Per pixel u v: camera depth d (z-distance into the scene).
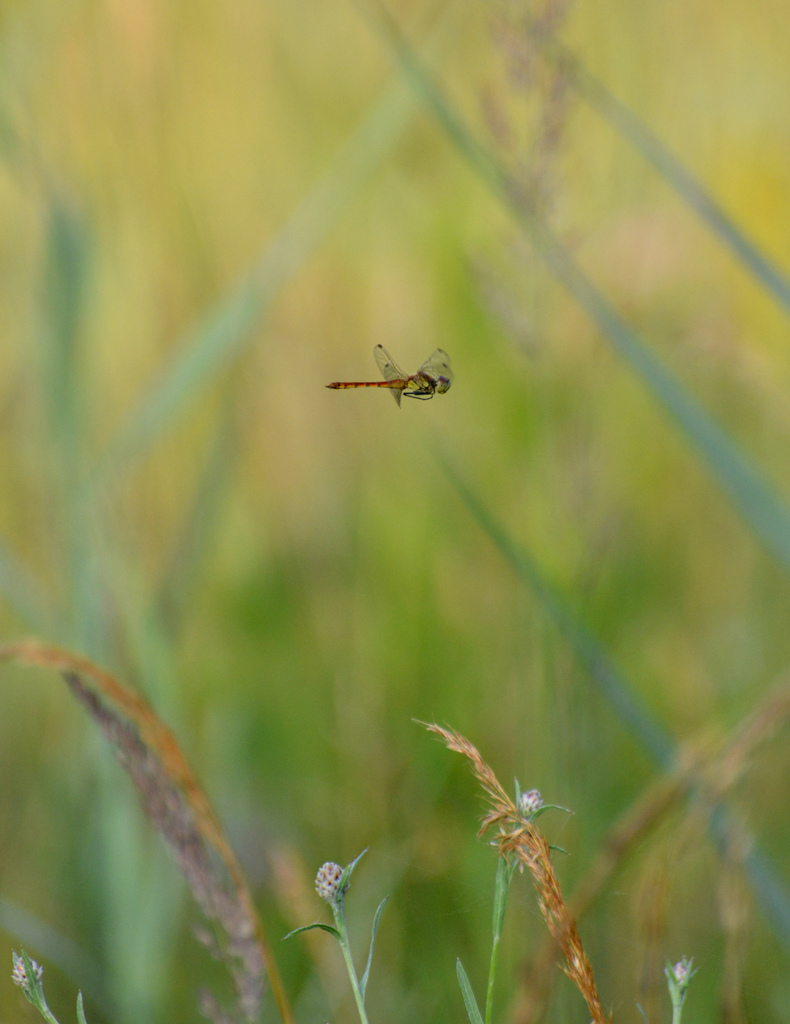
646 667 2.37
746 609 2.40
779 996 2.25
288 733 2.36
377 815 2.33
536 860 1.89
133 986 2.27
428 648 2.38
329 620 2.41
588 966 1.90
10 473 2.38
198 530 2.35
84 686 2.18
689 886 2.27
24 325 2.37
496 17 2.30
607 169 2.44
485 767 1.89
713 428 2.27
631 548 2.39
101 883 2.28
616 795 2.32
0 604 2.38
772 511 2.26
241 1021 2.21
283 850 2.29
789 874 2.27
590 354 2.37
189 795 2.18
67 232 2.32
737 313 2.42
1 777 2.35
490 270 2.33
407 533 2.42
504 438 2.42
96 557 2.30
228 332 2.33
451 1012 2.27
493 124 2.30
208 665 2.39
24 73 2.36
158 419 2.32
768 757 2.25
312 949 2.27
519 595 2.33
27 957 1.99
